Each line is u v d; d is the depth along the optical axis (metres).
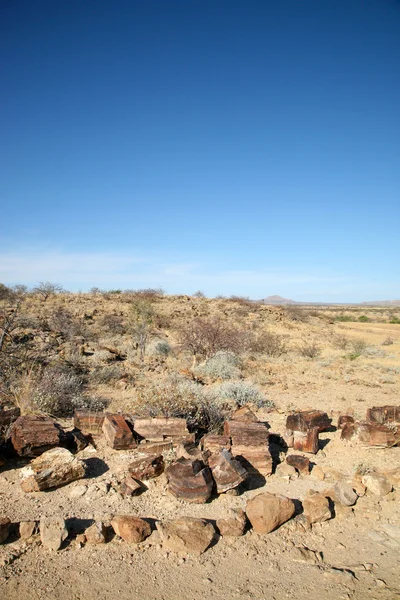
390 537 4.54
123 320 28.62
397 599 3.54
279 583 3.69
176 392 8.03
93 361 13.83
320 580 3.76
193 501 4.90
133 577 3.65
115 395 9.99
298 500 5.08
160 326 29.84
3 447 5.77
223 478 5.15
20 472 5.32
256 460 5.74
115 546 4.03
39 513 4.50
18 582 3.48
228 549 4.11
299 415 7.64
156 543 4.11
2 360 9.75
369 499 5.30
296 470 5.99
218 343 18.67
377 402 11.09
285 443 6.91
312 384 13.51
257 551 4.11
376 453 6.89
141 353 17.34
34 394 8.09
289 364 18.34
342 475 5.91
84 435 6.49
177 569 3.79
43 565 3.71
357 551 4.25
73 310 30.78
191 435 6.52
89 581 3.56
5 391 8.58
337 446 7.14
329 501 5.13
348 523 4.75
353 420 8.12
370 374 16.48
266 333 24.67
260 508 4.50
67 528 4.13
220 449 5.56
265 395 11.41
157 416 7.11
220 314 39.12
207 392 9.45
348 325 51.03
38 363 10.91
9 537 4.04
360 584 3.73
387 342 33.12
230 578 3.72
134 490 4.96
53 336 17.47
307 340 32.19
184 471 5.05
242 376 14.15
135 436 6.48
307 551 4.14
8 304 25.17
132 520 4.23
